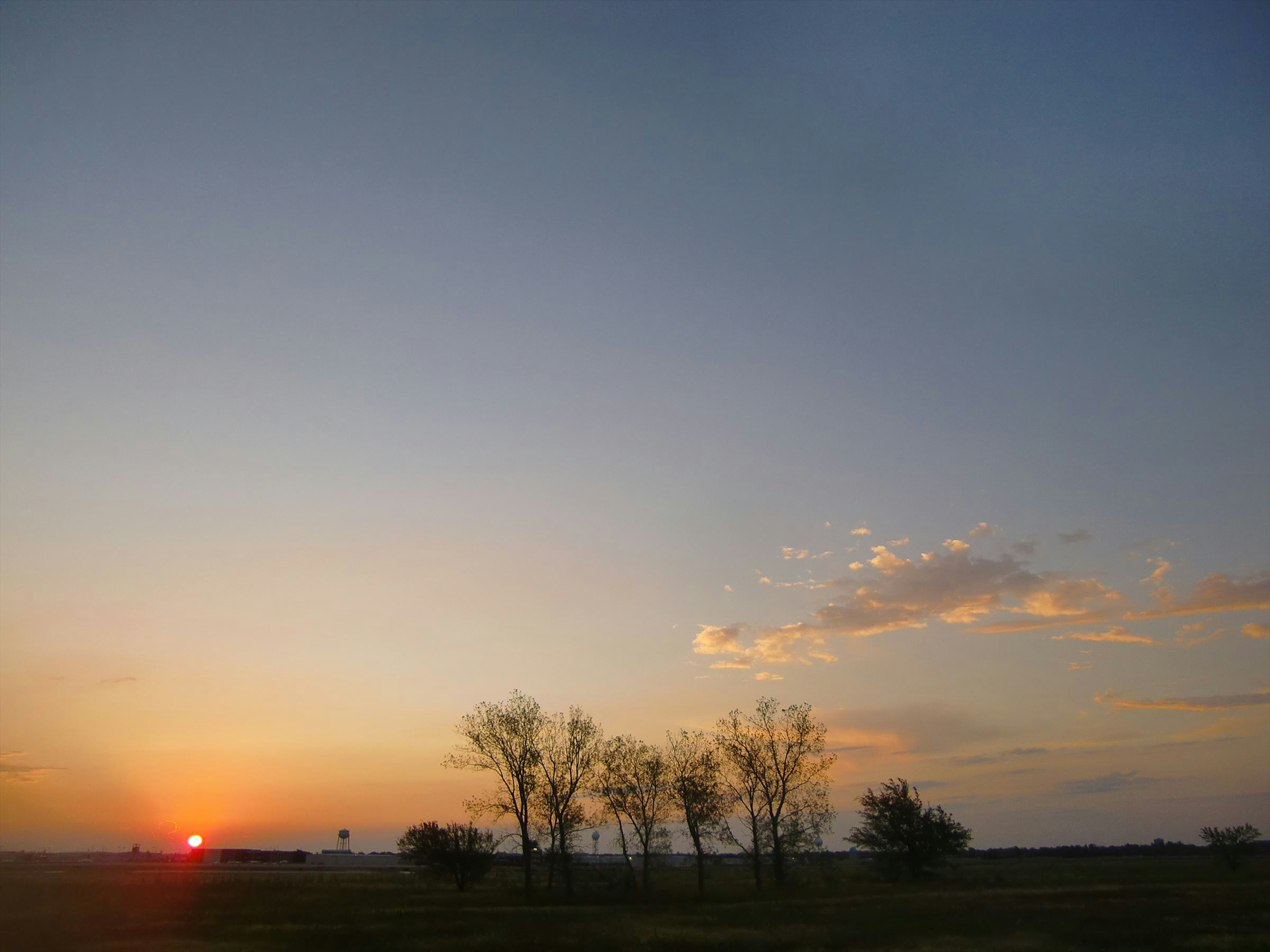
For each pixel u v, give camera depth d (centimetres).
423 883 9681
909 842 9338
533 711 8025
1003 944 3831
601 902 7119
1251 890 6981
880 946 3841
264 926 4825
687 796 8262
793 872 8906
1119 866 13025
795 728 8875
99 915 5400
